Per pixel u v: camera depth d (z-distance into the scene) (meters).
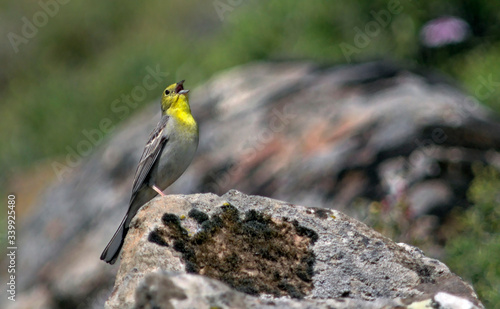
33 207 18.00
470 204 11.16
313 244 5.86
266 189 12.65
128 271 5.66
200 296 4.66
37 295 13.81
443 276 5.66
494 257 9.34
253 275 5.57
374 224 11.04
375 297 5.50
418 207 11.15
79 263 13.73
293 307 4.88
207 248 5.69
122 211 14.23
